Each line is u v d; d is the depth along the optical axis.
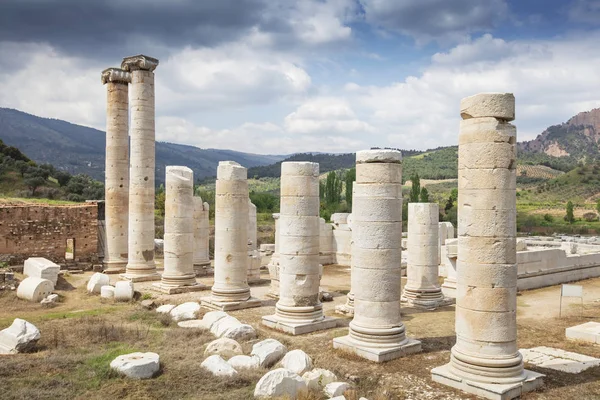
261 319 18.16
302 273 16.84
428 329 16.81
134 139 26.66
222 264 20.12
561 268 26.14
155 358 11.84
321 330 16.73
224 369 11.77
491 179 11.17
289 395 10.52
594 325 16.31
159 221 49.81
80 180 78.50
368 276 13.98
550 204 98.81
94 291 22.95
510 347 11.18
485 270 11.13
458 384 11.22
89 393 10.43
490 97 11.26
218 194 20.31
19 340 13.45
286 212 17.05
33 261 24.66
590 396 10.77
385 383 11.66
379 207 13.95
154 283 24.25
